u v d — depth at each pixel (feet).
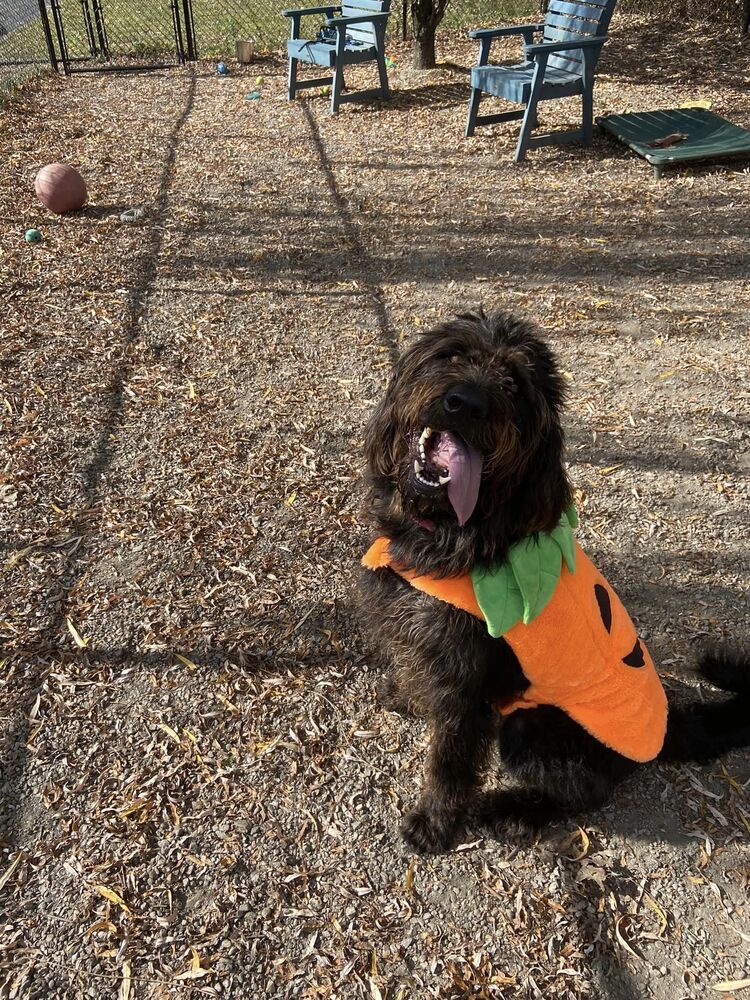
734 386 9.28
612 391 9.27
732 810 5.40
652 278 11.39
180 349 9.87
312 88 21.18
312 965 4.49
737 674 5.32
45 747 5.49
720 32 22.82
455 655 4.62
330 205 13.85
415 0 21.70
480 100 17.98
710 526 7.52
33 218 13.16
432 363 4.44
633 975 4.52
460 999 4.39
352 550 7.13
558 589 4.61
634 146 14.80
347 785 5.43
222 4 31.24
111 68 23.93
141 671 6.03
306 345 10.03
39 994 4.30
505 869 5.03
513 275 11.59
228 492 7.72
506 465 4.17
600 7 14.98
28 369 9.31
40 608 6.45
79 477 7.79
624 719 4.75
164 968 4.43
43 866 4.85
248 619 6.49
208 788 5.33
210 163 15.79
